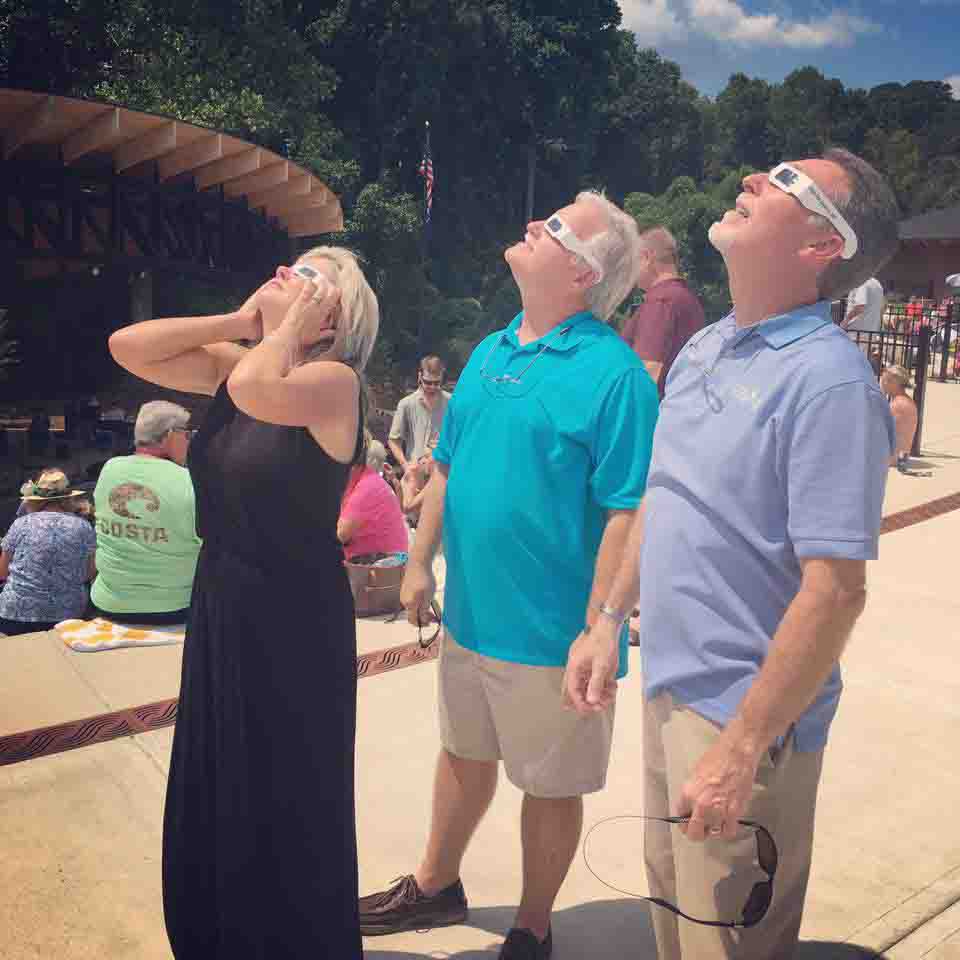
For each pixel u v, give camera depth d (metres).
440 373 8.05
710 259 67.12
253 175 21.30
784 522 1.75
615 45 70.44
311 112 51.28
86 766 3.54
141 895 2.81
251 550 2.08
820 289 1.79
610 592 2.18
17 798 3.32
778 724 1.66
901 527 6.87
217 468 2.08
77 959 2.55
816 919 2.63
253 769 2.12
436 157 63.47
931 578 5.70
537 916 2.48
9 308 32.75
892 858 2.92
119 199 19.80
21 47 39.25
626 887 2.83
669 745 1.90
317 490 2.08
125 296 34.47
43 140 18.41
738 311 1.87
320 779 2.17
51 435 25.03
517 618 2.32
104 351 34.31
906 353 14.98
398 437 8.18
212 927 2.22
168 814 2.23
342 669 2.18
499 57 63.56
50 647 4.65
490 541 2.32
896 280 38.53
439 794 2.61
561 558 2.30
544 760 2.37
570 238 2.24
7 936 2.62
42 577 5.22
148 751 3.66
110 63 41.38
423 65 59.56
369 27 60.06
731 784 1.67
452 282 62.84
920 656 4.54
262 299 2.21
